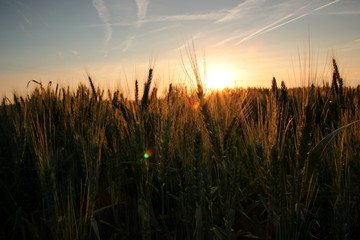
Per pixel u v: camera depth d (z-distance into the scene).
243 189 0.36
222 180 0.30
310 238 0.34
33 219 0.34
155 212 0.39
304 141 0.29
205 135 0.36
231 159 0.32
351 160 0.32
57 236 0.29
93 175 0.31
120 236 0.36
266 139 0.35
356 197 0.32
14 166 0.37
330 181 0.37
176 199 0.36
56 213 0.29
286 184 0.30
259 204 0.38
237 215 0.36
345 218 0.31
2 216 0.39
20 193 0.37
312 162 0.30
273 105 0.39
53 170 0.30
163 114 0.42
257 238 0.33
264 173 0.29
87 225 0.32
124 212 0.39
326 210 0.36
